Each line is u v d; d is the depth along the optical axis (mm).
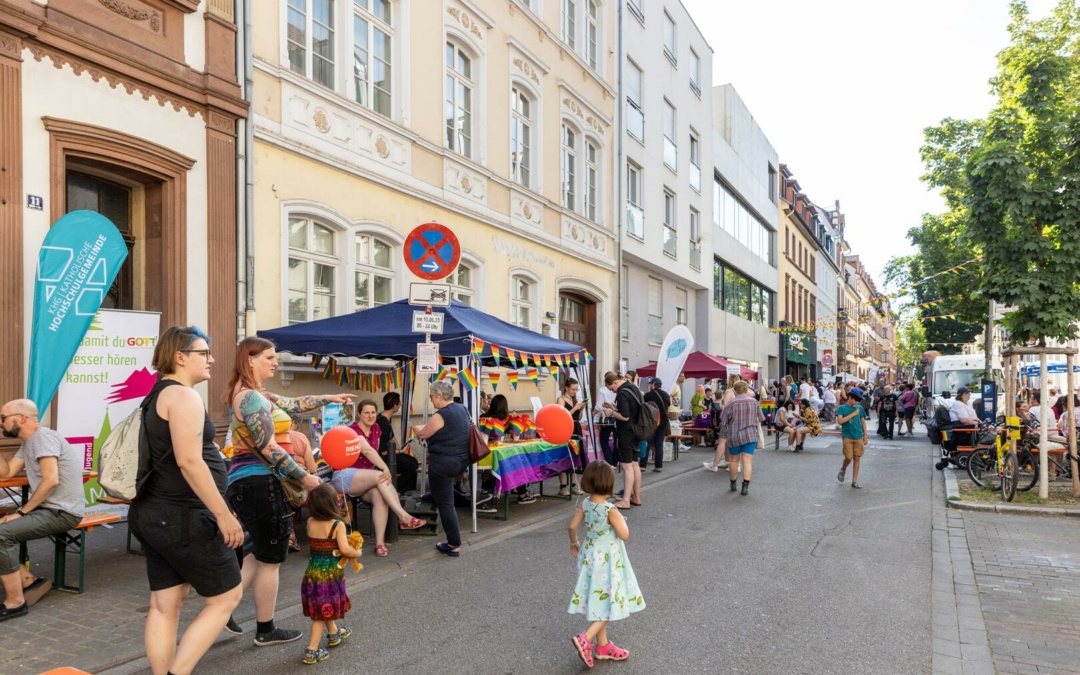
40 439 5320
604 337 19531
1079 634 5145
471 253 13703
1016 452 10789
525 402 16062
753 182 34969
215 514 3486
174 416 3430
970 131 25875
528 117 16172
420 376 11992
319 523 4484
